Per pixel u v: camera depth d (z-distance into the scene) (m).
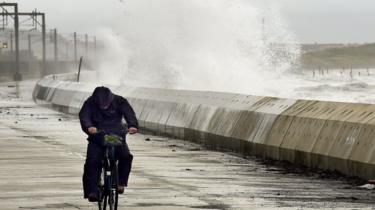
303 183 32.78
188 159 41.62
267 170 37.38
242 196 28.64
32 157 41.78
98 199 23.69
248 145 43.62
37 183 31.72
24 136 54.66
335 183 32.88
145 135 57.06
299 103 40.69
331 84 175.88
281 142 39.94
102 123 23.78
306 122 38.41
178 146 49.00
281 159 39.78
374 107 34.34
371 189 31.06
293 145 38.69
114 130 23.67
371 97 123.94
